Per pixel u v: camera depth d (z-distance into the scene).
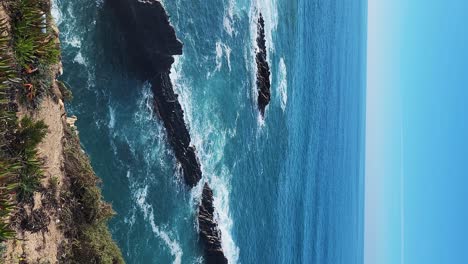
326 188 104.44
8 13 17.14
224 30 51.22
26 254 18.22
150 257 36.25
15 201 17.45
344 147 139.00
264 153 62.22
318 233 92.12
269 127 65.12
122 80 34.41
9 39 15.89
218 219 47.09
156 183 37.06
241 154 54.03
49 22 19.98
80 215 23.11
